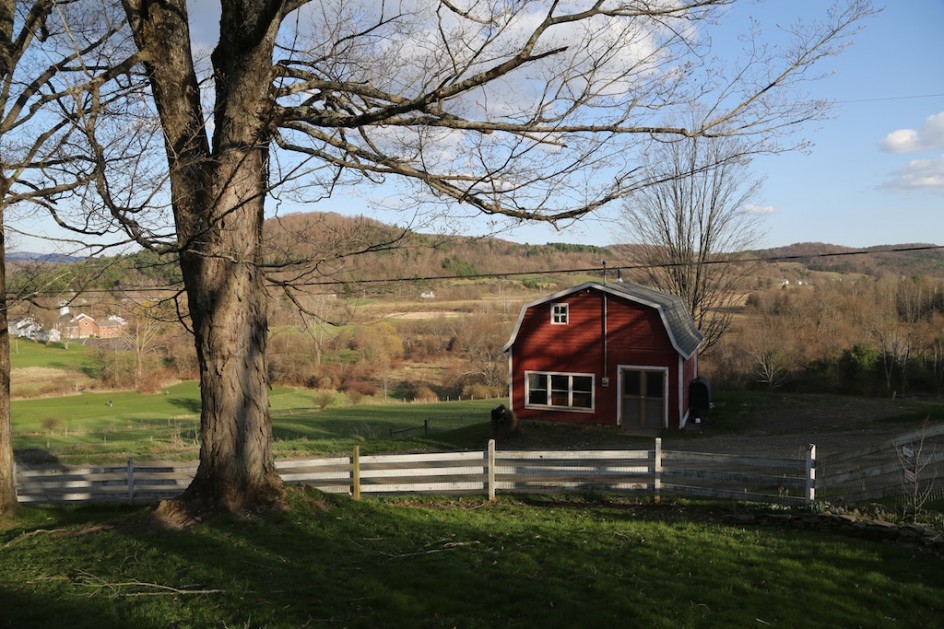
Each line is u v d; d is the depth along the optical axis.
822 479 11.42
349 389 46.41
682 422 25.05
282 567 7.66
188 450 21.17
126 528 9.27
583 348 25.72
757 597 6.58
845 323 50.91
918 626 5.94
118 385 48.19
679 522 10.04
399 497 12.77
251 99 8.95
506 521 10.12
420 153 8.08
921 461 11.39
